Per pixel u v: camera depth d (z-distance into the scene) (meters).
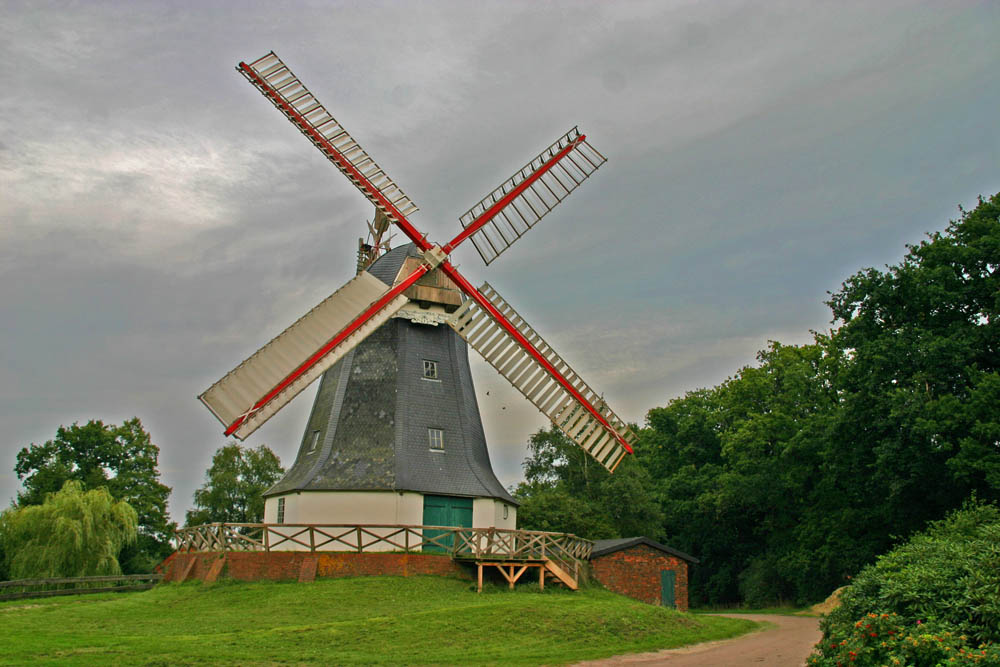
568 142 29.11
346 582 22.11
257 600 20.38
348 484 25.72
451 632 16.98
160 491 51.12
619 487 43.06
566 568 24.48
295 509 25.94
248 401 21.88
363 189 25.36
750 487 40.78
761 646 18.08
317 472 26.20
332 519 25.48
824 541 37.19
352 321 23.33
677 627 19.61
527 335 26.50
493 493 26.80
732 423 47.28
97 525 35.72
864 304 32.03
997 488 25.36
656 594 28.27
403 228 25.69
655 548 28.64
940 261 30.83
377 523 25.39
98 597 23.48
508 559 23.08
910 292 30.83
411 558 23.03
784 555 40.56
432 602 20.25
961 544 13.37
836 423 32.09
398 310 25.11
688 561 29.55
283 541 23.03
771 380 44.78
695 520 46.62
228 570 22.86
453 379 28.75
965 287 30.20
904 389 29.38
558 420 25.91
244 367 22.70
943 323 30.98
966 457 26.48
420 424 27.20
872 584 12.80
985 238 29.73
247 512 56.34
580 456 46.00
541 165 28.38
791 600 40.34
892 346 29.94
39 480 47.22
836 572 37.19
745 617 29.56
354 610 19.30
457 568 23.34
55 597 23.56
